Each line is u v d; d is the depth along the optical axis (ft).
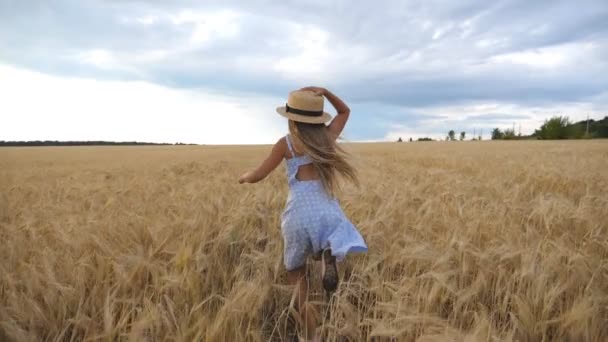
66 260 10.41
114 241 12.61
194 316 8.18
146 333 7.84
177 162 61.52
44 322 8.27
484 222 12.91
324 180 9.33
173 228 12.89
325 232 9.02
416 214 14.66
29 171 50.01
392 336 7.55
